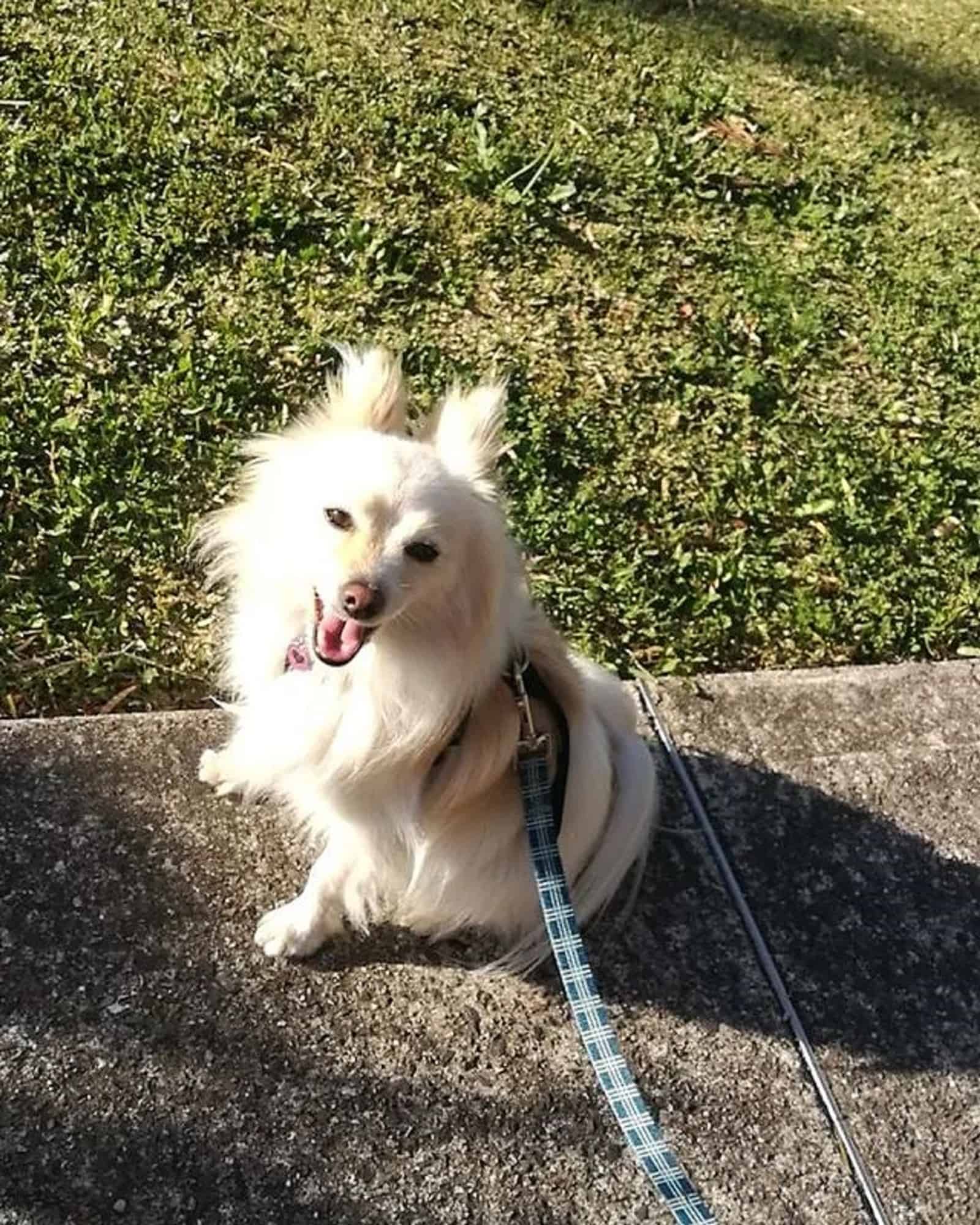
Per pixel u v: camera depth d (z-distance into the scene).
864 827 1.35
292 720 1.13
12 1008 1.12
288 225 1.80
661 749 1.38
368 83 2.10
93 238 1.72
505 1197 1.09
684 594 1.53
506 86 2.20
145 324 1.65
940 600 1.59
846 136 2.36
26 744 1.27
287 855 1.24
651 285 1.88
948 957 1.27
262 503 1.13
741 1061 1.18
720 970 1.23
